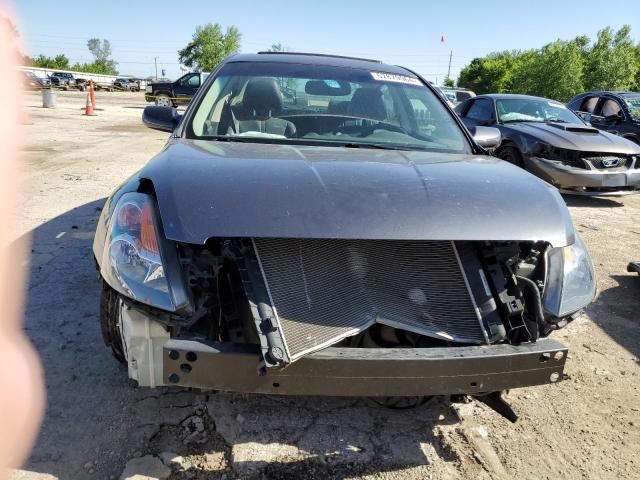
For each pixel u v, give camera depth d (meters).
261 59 3.40
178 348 1.73
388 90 3.27
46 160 8.27
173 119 3.31
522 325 1.97
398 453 2.19
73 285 3.57
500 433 2.35
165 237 1.88
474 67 65.25
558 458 2.21
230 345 1.76
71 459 2.04
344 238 1.79
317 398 2.51
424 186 2.05
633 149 6.79
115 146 10.40
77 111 19.03
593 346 3.21
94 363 2.67
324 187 1.95
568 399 2.63
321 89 3.16
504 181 2.22
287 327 1.84
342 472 2.07
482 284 2.02
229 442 2.18
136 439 2.16
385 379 1.77
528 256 2.17
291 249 1.94
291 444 2.20
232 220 1.79
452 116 3.21
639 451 2.27
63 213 5.25
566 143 6.76
